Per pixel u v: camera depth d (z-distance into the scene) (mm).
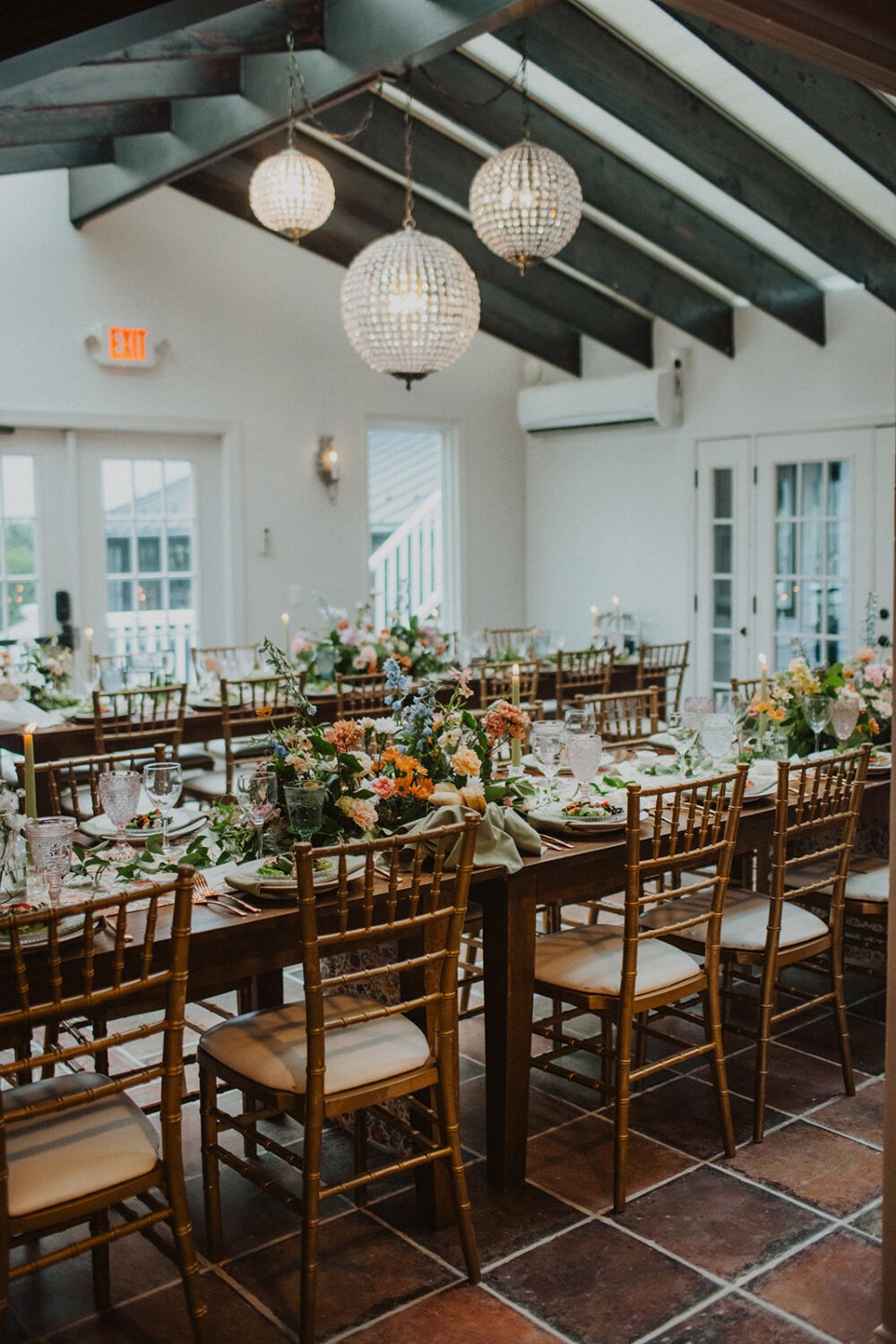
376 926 2311
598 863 2914
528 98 5578
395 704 2932
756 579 7566
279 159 4898
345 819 2682
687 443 7867
